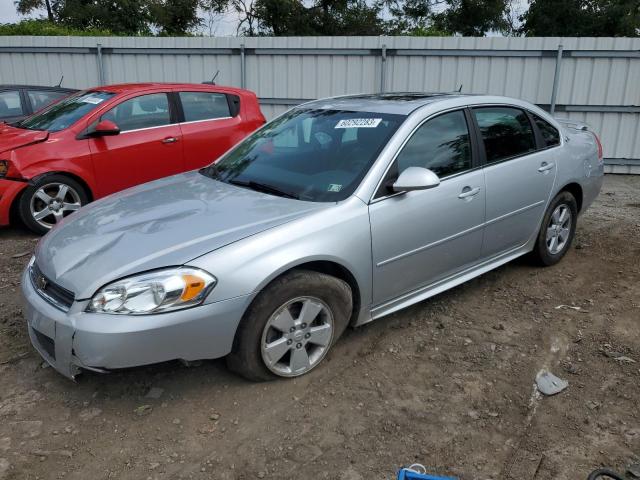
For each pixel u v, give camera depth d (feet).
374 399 10.66
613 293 15.49
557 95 34.94
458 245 13.48
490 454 9.30
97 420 10.07
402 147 12.41
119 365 9.34
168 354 9.52
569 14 95.40
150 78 38.47
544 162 15.70
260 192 12.36
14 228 21.62
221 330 9.83
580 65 34.24
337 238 10.98
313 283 10.71
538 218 15.89
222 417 10.14
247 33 105.29
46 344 10.40
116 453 9.27
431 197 12.58
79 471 8.88
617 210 25.22
